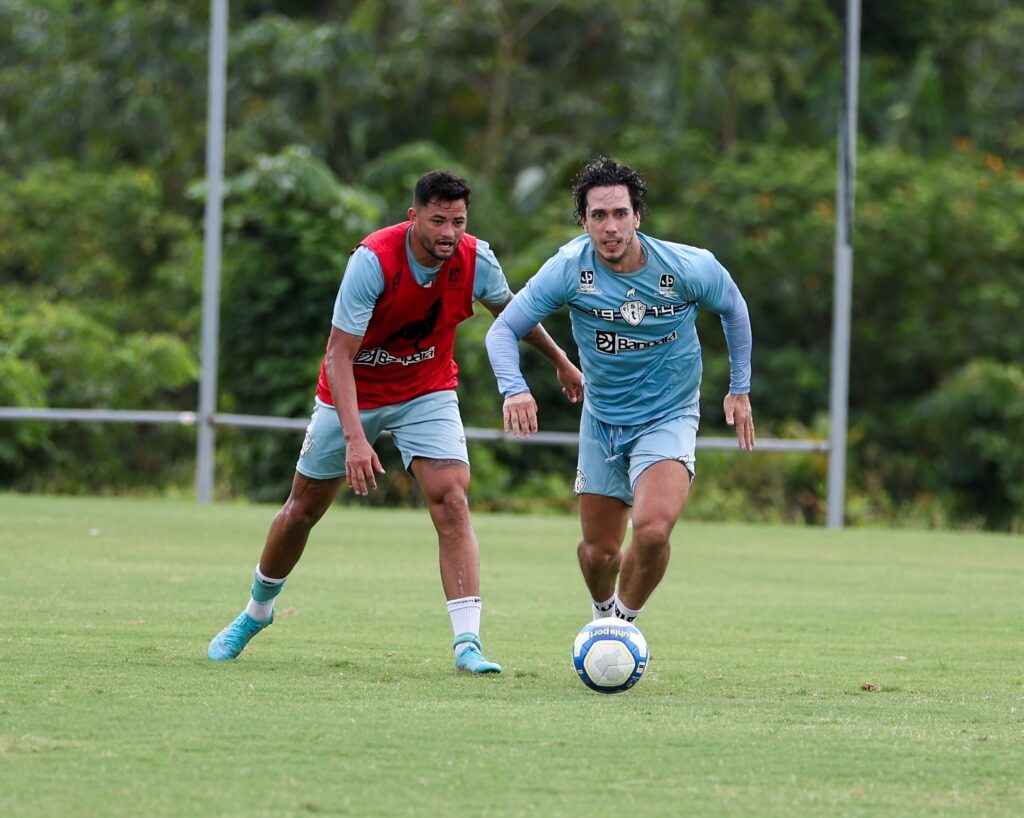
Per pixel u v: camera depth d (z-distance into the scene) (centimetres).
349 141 10619
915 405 9912
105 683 2030
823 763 1600
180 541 4425
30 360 8512
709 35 10431
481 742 1675
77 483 8088
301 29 10375
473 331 8094
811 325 10450
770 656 2531
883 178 10238
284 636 2619
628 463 2458
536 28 10412
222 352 7694
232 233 7775
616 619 2111
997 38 11469
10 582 3303
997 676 2330
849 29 6250
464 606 2284
